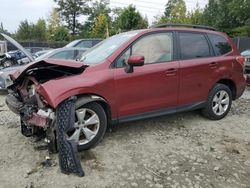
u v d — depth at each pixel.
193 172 3.84
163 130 5.32
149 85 4.84
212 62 5.64
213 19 46.72
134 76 4.67
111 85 4.46
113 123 4.64
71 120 3.86
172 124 5.64
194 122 5.79
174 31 5.33
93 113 4.36
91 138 4.37
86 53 5.41
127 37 4.97
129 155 4.29
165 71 4.99
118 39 5.12
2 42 14.68
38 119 4.01
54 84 4.05
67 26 58.94
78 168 3.70
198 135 5.12
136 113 4.81
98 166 3.94
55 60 4.74
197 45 5.58
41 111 4.06
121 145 4.62
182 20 52.34
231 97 6.09
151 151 4.44
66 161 3.72
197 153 4.40
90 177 3.67
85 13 59.25
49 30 58.31
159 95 4.99
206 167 3.98
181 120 5.88
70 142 3.79
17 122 5.74
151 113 4.98
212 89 5.73
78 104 4.16
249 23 37.62
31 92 4.52
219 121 5.92
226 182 3.63
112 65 4.57
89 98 4.24
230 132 5.33
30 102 4.34
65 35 48.75
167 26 5.43
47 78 4.76
